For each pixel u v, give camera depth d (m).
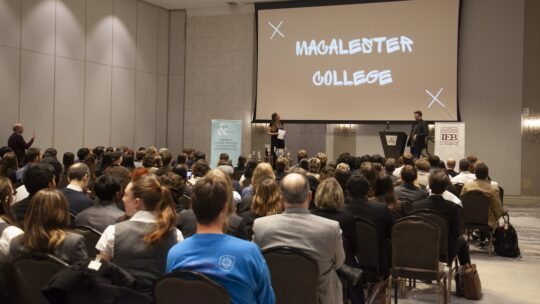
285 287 2.71
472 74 12.46
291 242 2.80
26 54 11.10
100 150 8.59
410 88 12.80
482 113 12.38
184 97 15.29
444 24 12.47
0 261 1.02
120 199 3.62
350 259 3.48
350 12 13.32
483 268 6.06
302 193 2.88
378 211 4.01
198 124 15.12
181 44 15.27
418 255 4.12
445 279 4.54
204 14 15.05
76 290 2.08
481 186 6.49
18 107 10.97
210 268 1.96
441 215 4.49
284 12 13.95
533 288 5.24
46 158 6.98
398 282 4.96
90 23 12.70
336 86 13.48
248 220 3.62
